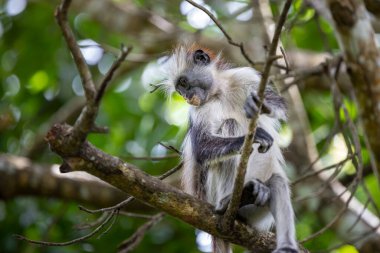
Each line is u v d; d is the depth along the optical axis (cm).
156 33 1471
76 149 677
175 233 1395
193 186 956
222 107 984
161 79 1189
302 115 1347
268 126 924
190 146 965
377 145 815
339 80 1348
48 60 1605
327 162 1477
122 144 1529
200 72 1018
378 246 1238
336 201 1280
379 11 1130
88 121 636
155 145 1497
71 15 1619
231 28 1388
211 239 982
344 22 788
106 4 1498
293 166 1332
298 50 1428
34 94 1611
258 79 984
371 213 1358
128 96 1573
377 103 799
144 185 759
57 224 1402
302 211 1298
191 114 986
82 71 606
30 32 1608
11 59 1630
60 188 1338
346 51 799
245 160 725
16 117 1575
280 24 651
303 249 886
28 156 1462
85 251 1348
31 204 1432
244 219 886
